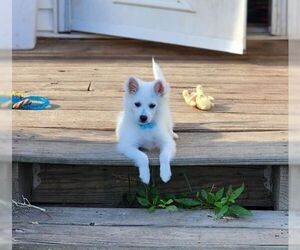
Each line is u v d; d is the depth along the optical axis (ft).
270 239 8.86
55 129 10.19
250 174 9.73
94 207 9.71
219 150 9.59
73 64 13.47
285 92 11.83
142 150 9.74
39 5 15.43
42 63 13.51
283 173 9.52
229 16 13.74
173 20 14.39
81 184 9.75
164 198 9.62
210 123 10.47
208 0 13.91
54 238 8.86
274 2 15.26
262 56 14.08
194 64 13.51
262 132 10.15
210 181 9.73
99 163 9.43
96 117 10.64
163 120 9.65
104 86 12.08
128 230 9.00
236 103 11.30
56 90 11.84
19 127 10.23
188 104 11.20
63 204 9.81
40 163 9.57
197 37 14.20
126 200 9.75
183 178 9.71
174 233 8.95
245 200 9.80
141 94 9.44
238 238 8.87
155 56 14.08
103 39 15.44
